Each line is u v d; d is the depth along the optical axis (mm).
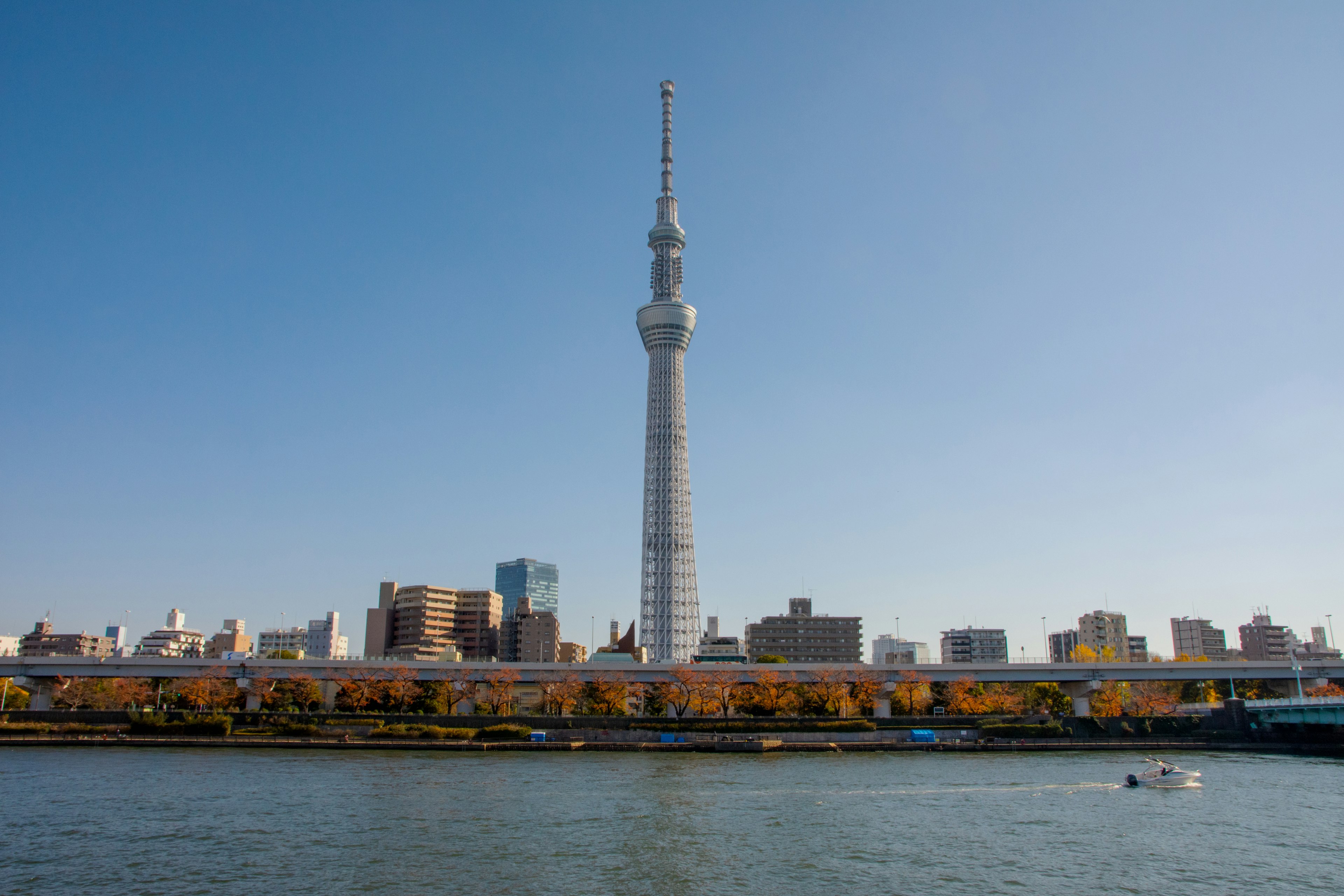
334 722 170625
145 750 149125
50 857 74875
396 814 92562
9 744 152250
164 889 66375
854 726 170500
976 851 78688
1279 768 137875
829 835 84125
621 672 196000
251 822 87938
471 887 67000
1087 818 92688
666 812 94312
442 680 192875
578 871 71438
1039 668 199375
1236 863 75062
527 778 118625
